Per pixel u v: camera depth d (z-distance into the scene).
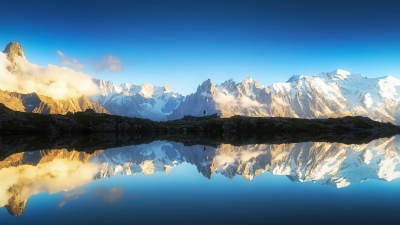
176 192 45.00
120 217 32.50
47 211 34.69
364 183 52.25
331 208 36.12
